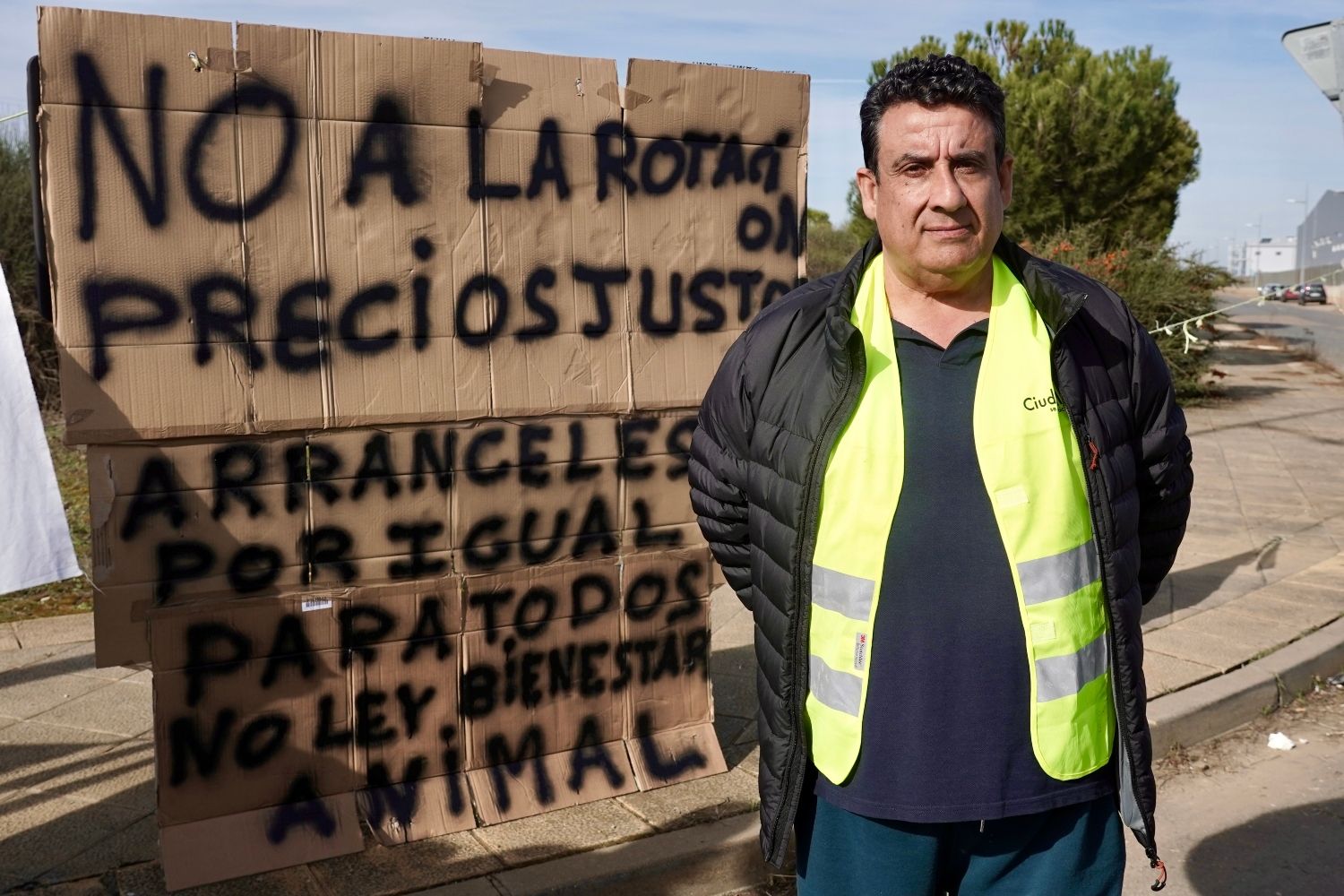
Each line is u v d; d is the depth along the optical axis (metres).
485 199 3.09
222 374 2.86
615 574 3.41
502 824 3.25
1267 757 4.26
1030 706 1.87
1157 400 2.05
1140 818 1.95
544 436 3.26
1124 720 1.93
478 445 3.18
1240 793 3.99
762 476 2.05
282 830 3.03
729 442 2.18
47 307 2.76
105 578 2.83
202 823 2.98
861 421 1.91
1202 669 4.71
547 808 3.32
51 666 4.55
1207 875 3.47
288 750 3.06
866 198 2.02
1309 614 5.50
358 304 2.98
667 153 3.31
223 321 2.84
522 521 3.27
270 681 3.01
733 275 3.44
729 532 2.26
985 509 1.87
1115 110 18.41
